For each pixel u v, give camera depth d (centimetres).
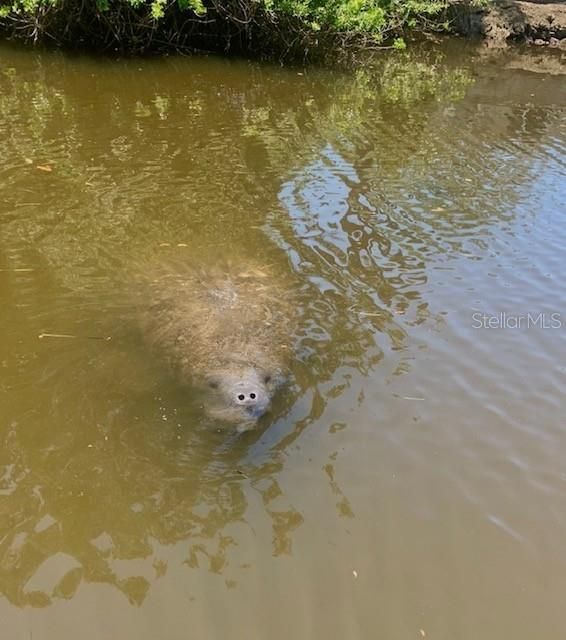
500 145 613
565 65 1024
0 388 256
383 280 355
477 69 959
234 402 232
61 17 805
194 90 721
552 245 411
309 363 279
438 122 678
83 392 256
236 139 575
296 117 659
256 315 288
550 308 338
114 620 179
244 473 226
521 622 188
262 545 203
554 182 521
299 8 834
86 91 680
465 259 386
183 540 203
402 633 182
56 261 348
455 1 1170
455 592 195
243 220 416
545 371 289
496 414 263
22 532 202
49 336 287
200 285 318
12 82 690
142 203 429
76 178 461
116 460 228
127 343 282
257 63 861
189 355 261
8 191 431
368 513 216
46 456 229
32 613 180
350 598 190
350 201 461
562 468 241
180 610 183
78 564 194
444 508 221
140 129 578
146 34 848
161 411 247
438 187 498
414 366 285
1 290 319
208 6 866
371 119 674
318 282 345
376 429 250
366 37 961
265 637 178
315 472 229
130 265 347
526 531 216
